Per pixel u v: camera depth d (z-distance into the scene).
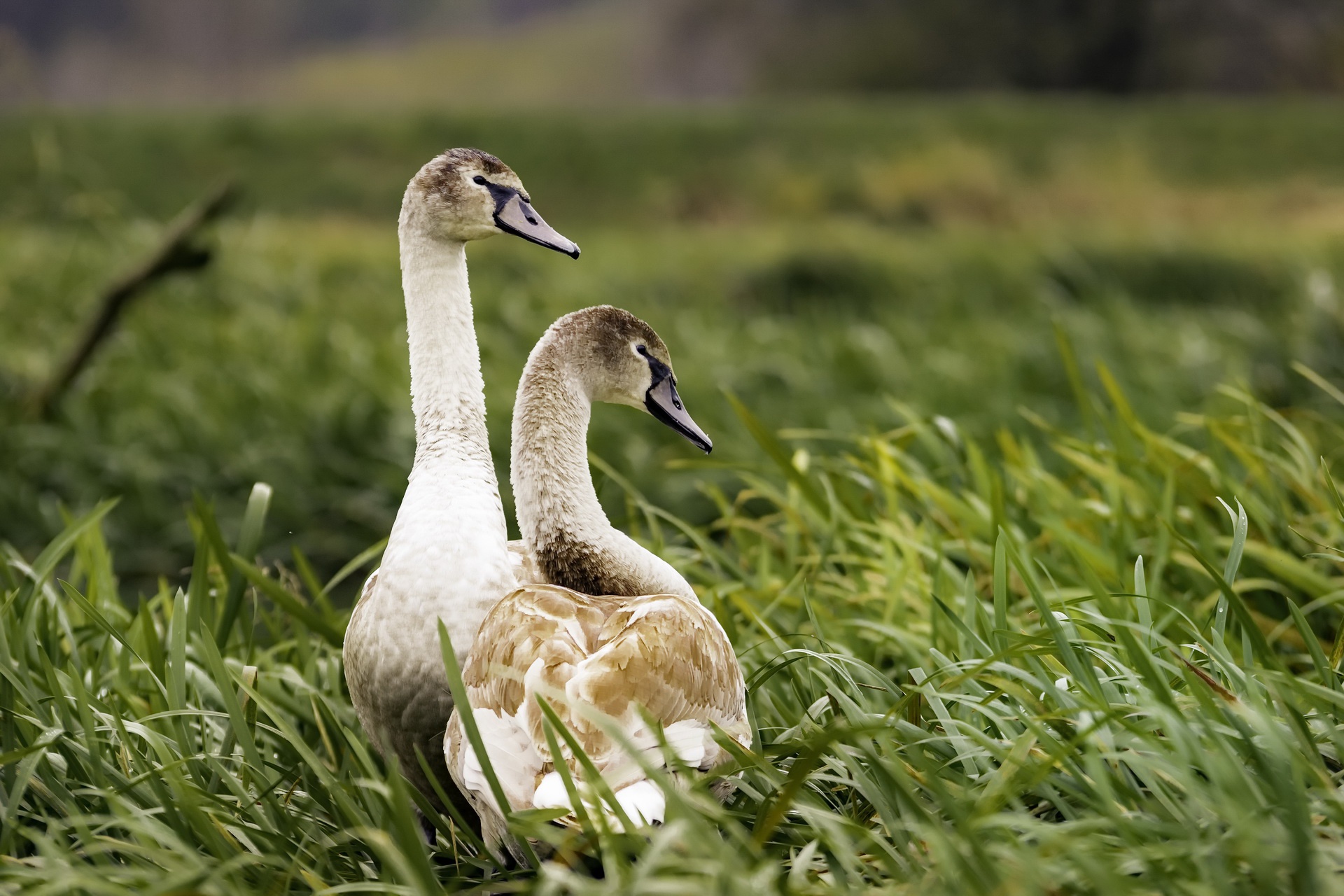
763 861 4.82
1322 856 4.78
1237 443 8.66
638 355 6.86
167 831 5.17
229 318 20.61
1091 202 37.69
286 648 8.27
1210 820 4.99
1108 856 4.80
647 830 4.79
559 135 43.47
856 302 26.03
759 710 7.03
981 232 34.38
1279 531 8.18
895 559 8.25
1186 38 69.88
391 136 42.62
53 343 18.81
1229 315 20.56
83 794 5.68
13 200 33.34
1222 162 39.88
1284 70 68.06
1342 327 15.53
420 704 5.98
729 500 13.70
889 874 5.05
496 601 6.04
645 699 5.27
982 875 4.55
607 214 39.47
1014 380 16.27
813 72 85.81
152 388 16.59
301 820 5.89
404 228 6.81
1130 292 26.16
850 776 5.78
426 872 4.83
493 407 15.69
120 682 6.81
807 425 15.62
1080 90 74.44
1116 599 7.16
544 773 5.15
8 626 7.14
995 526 7.28
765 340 19.78
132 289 15.48
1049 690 5.54
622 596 6.15
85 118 42.88
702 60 93.62
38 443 15.07
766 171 40.78
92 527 8.34
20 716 5.94
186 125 42.31
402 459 14.93
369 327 20.50
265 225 29.39
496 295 22.53
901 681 7.53
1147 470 8.79
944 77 79.81
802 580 8.45
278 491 14.25
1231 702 5.41
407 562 6.04
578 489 6.59
